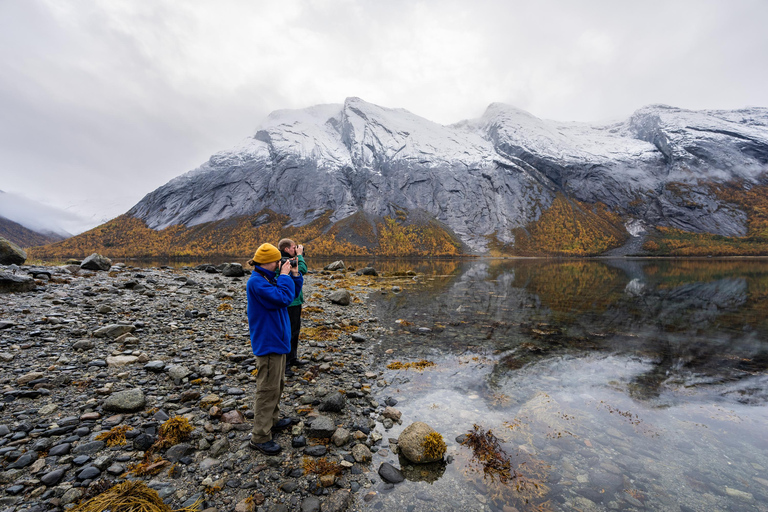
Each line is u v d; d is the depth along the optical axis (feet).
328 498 11.96
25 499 10.55
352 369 26.07
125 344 25.62
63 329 27.12
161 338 28.17
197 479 12.41
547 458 15.20
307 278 88.17
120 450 13.51
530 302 61.87
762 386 24.44
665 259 355.36
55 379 18.44
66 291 40.47
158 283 53.88
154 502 10.64
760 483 13.83
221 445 14.11
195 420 16.21
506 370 26.96
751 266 198.08
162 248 647.97
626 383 24.71
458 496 12.55
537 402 21.12
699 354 31.83
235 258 507.71
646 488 13.35
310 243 594.24
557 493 12.90
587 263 261.24
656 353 32.07
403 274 121.29
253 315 14.32
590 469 14.49
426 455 14.37
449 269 178.50
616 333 39.63
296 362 25.86
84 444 13.48
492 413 19.53
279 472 13.16
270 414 14.51
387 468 13.84
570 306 57.82
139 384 19.51
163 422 15.64
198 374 21.44
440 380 24.59
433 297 66.80
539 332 39.65
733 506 12.43
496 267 200.85
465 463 14.60
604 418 19.30
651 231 617.21
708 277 119.55
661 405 21.18
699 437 17.44
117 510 10.15
